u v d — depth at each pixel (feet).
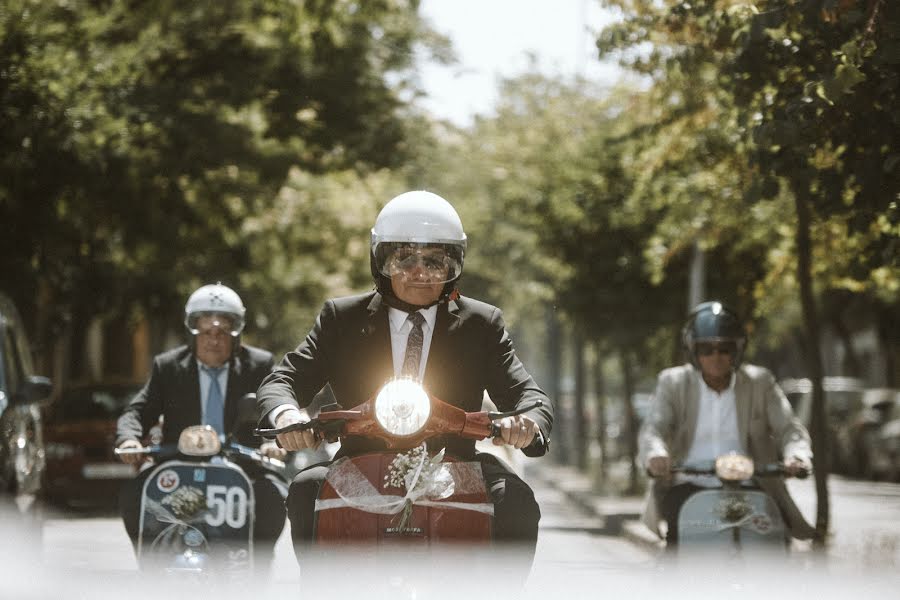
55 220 68.18
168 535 29.27
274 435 19.94
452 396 21.39
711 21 40.60
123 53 68.18
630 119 61.31
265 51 75.15
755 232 61.93
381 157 80.02
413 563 19.65
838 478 118.01
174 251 81.92
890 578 36.70
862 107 34.58
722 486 31.60
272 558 31.09
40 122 61.82
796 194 50.80
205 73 74.69
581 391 147.23
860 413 116.88
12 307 45.80
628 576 43.29
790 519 33.68
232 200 90.17
